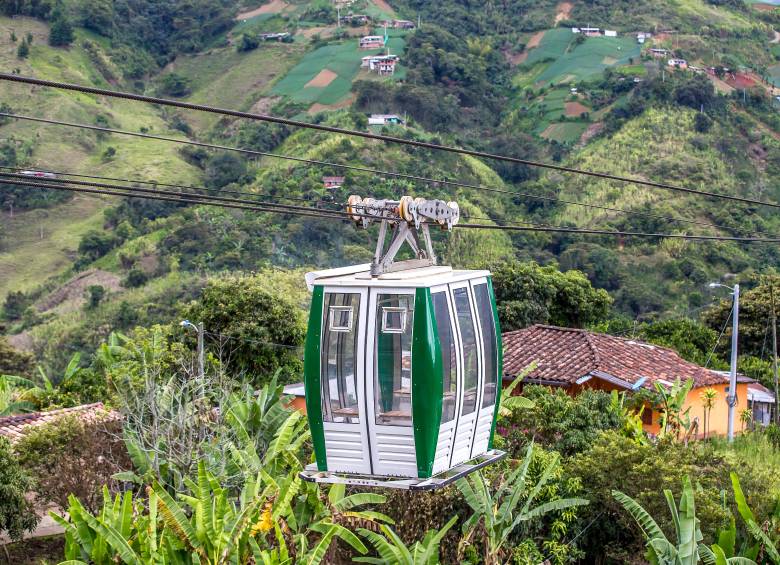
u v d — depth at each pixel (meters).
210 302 37.59
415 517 19.03
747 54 130.38
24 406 31.89
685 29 136.88
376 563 17.03
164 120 116.19
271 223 72.56
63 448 22.45
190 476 19.47
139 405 21.31
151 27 145.50
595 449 21.16
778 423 34.81
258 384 36.16
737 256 70.81
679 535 16.50
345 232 70.19
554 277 45.69
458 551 18.11
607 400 24.95
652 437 25.83
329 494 17.70
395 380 11.95
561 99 112.56
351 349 12.10
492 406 13.52
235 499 19.45
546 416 23.73
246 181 86.06
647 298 63.81
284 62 137.00
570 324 46.59
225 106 128.12
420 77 113.94
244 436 19.52
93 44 126.75
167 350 31.12
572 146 99.44
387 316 11.95
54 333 63.38
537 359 31.23
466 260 65.62
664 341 46.06
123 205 85.25
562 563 19.66
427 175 82.62
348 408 12.20
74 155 96.12
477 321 12.99
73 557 15.73
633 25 140.88
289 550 16.86
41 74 112.94
